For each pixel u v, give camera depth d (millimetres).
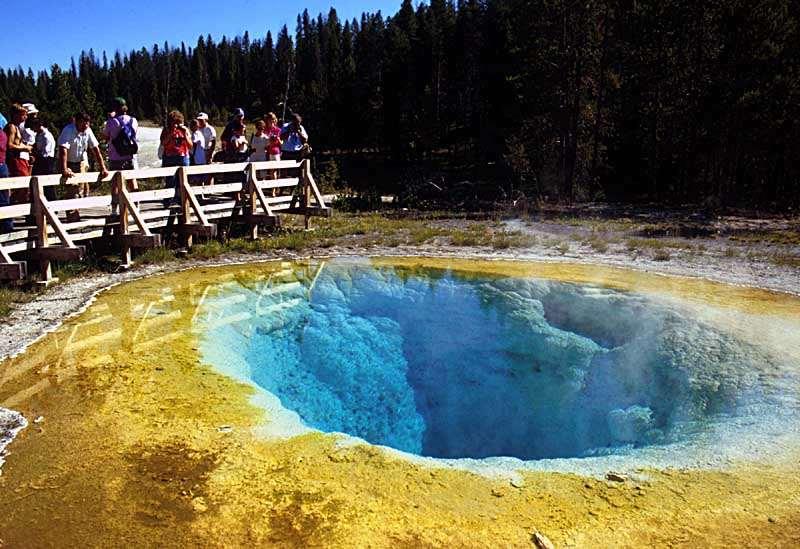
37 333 6332
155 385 5152
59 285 8055
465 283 8945
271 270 9562
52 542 3168
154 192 9805
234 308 7609
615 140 28078
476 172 37094
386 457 4113
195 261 9867
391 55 51438
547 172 26328
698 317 6934
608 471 4059
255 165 11492
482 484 3822
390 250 11219
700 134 22500
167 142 10625
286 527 3314
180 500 3541
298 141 13820
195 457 4023
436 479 3855
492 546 3217
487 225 14875
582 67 24641
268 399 5070
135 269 9125
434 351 7555
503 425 6738
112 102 10211
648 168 26391
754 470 4059
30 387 5051
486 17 43719
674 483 3900
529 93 25812
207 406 4801
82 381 5188
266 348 6758
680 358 6031
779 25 20812
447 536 3281
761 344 6152
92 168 17172
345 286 8953
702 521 3484
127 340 6211
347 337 7480
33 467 3863
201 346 6164
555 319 7949
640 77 23859
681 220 16594
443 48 47406
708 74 21719
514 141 28703
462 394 7066
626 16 24406
